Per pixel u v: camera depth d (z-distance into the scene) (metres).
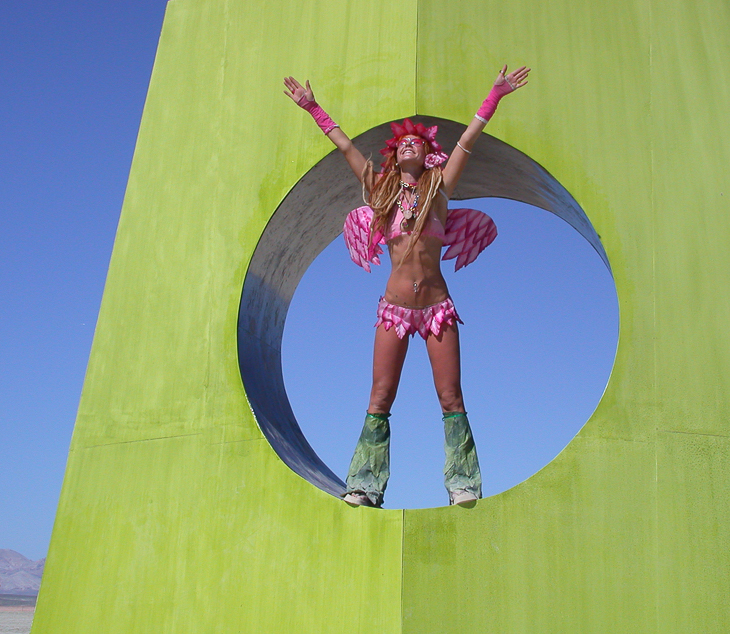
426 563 5.22
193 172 6.75
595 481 5.30
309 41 6.90
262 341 6.83
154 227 6.68
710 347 5.61
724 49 6.44
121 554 5.79
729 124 6.18
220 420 5.97
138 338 6.38
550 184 6.31
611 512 5.23
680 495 5.26
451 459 5.65
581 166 6.11
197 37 7.25
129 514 5.89
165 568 5.66
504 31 6.58
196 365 6.18
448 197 6.08
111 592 5.70
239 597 5.45
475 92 6.43
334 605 5.25
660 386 5.52
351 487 5.70
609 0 6.60
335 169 6.60
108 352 6.40
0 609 21.92
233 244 6.45
